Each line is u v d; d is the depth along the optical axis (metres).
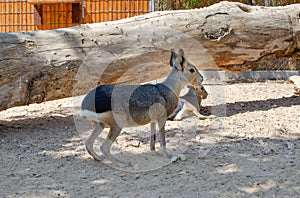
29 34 7.29
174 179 4.92
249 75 14.01
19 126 7.44
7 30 13.47
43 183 4.81
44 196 4.44
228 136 6.61
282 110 8.33
